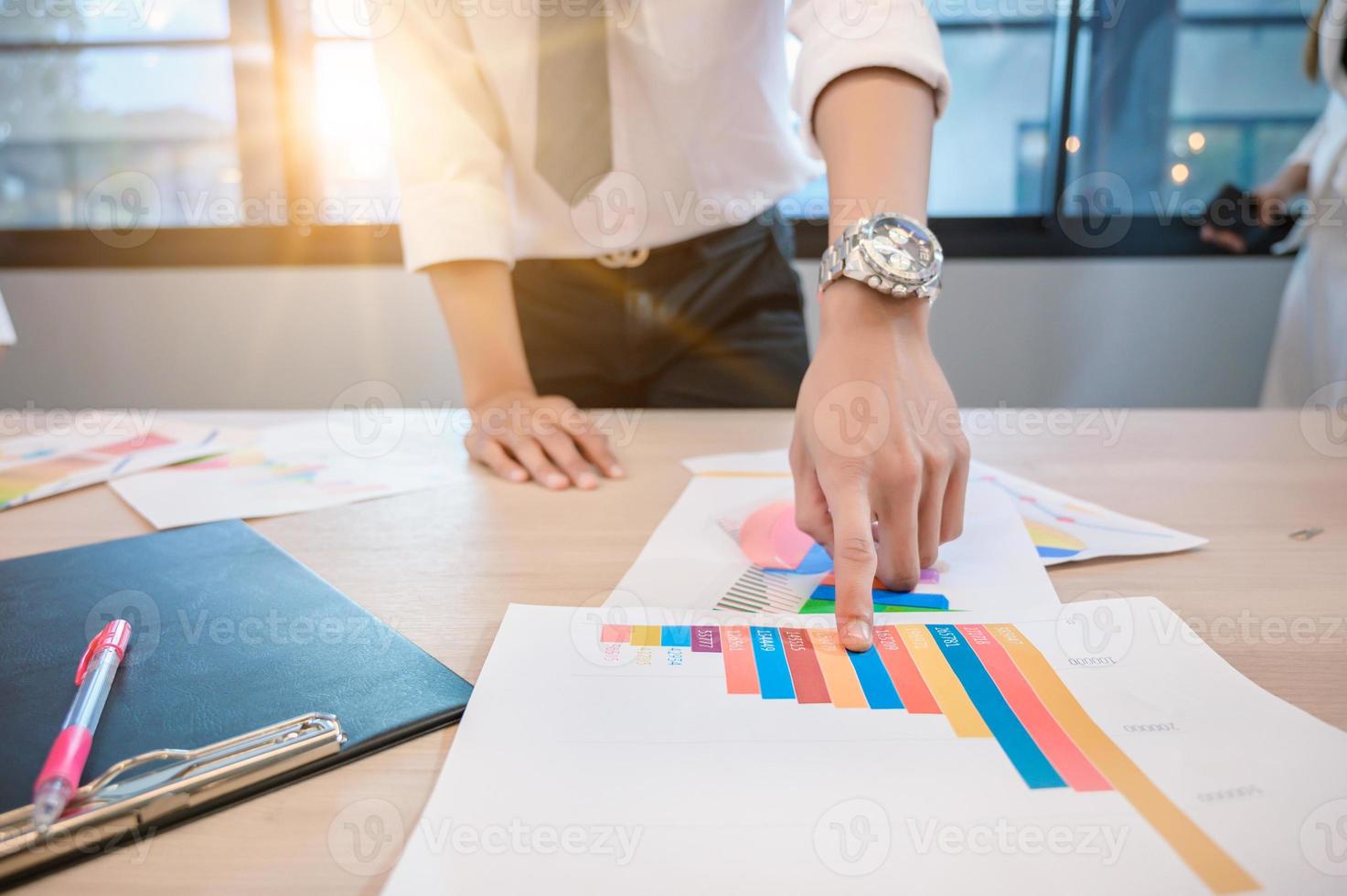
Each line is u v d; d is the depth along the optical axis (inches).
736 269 39.7
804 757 11.7
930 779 11.2
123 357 82.7
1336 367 63.9
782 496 24.7
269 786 11.4
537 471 26.3
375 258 80.4
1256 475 26.3
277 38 76.0
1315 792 10.8
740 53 32.5
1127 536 21.0
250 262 80.7
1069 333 80.4
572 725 12.5
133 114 83.0
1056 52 78.0
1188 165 81.6
